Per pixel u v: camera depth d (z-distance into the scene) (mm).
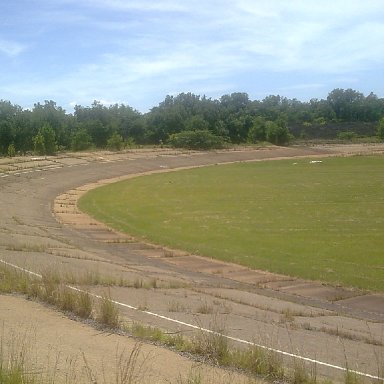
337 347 11328
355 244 34812
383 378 8492
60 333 9852
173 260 30797
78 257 25047
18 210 48750
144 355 8680
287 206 51531
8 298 12742
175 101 173000
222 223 43031
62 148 115688
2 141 107875
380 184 67625
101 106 140750
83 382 7094
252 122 154375
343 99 193125
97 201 58156
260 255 31859
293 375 8250
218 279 25719
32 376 7035
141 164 96812
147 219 45906
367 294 23969
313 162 101438
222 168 94750
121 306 13734
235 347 9695
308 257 31297
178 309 14180
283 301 20562
